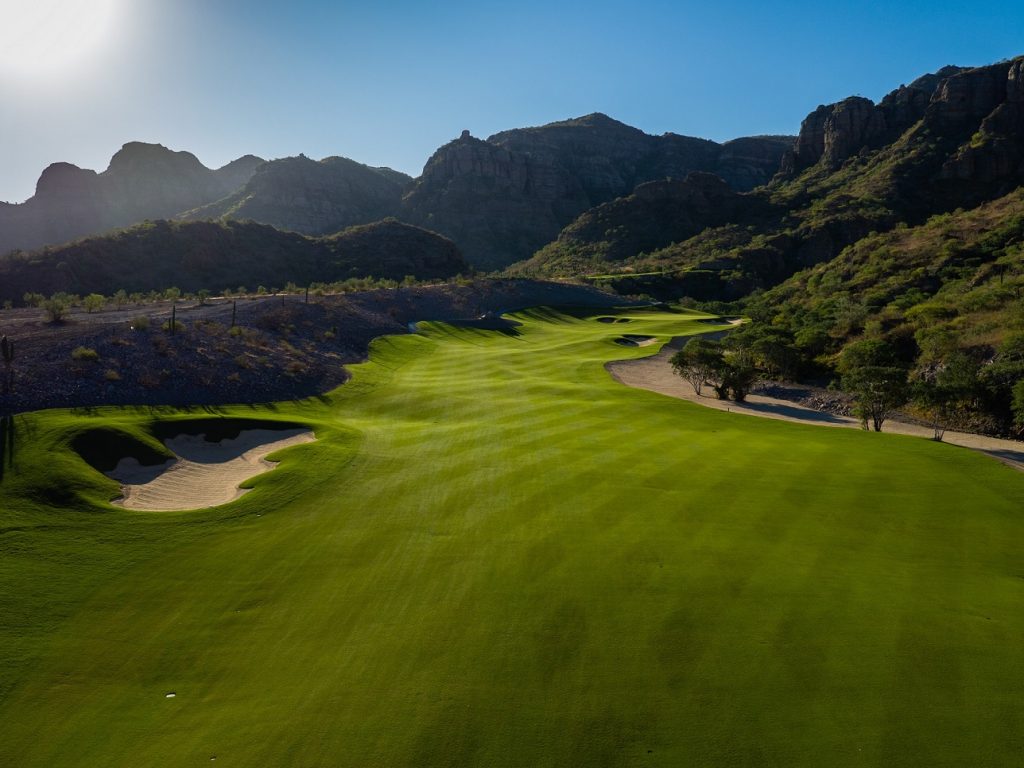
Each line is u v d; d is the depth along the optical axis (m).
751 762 10.90
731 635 14.68
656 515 22.38
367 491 26.05
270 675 14.16
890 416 49.16
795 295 123.25
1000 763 10.60
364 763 11.29
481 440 33.91
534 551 19.61
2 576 18.98
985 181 172.25
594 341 81.25
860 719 11.78
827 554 18.95
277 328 61.19
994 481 25.53
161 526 23.03
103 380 39.28
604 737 11.66
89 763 11.82
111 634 16.17
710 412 43.19
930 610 15.56
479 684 13.32
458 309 98.00
